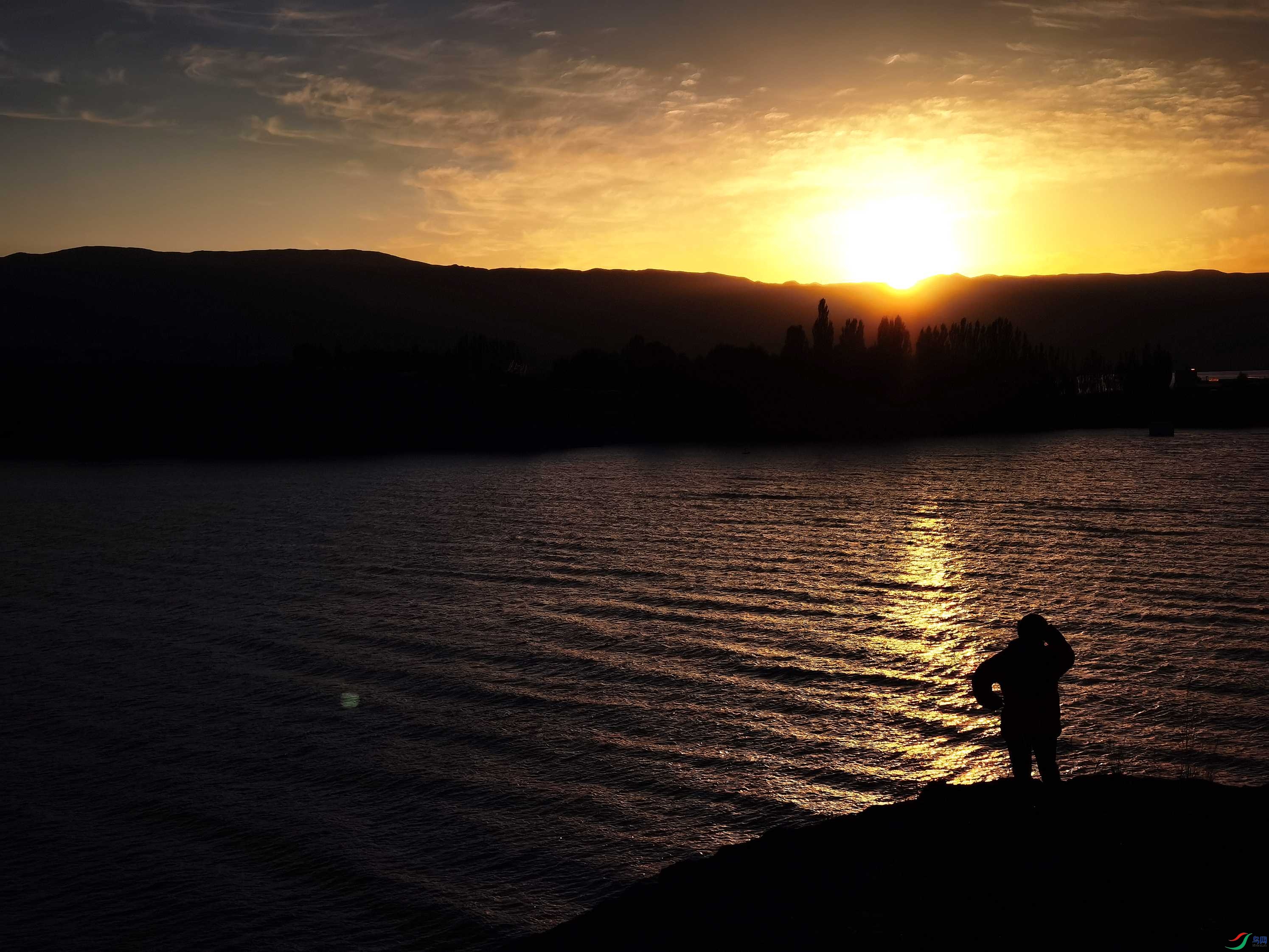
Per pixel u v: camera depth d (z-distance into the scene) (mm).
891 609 59688
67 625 59438
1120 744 34719
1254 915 8414
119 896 27750
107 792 34875
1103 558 73562
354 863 29188
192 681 47750
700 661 49156
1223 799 11070
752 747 37188
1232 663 44594
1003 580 67000
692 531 93375
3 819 32938
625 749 37375
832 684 44781
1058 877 9562
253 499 123938
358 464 173125
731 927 10094
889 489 126188
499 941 24797
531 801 32969
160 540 91500
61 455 187375
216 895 27656
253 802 33781
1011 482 130125
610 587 68000
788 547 83812
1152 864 9562
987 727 38688
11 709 43969
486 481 143500
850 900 10062
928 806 12219
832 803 32156
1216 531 84375
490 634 55531
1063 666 11367
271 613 61844
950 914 9242
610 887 27312
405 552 83812
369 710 42812
